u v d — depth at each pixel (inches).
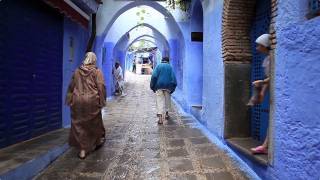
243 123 245.8
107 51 671.8
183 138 273.0
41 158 189.9
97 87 229.6
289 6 138.3
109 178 176.2
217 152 225.5
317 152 116.9
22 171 164.6
